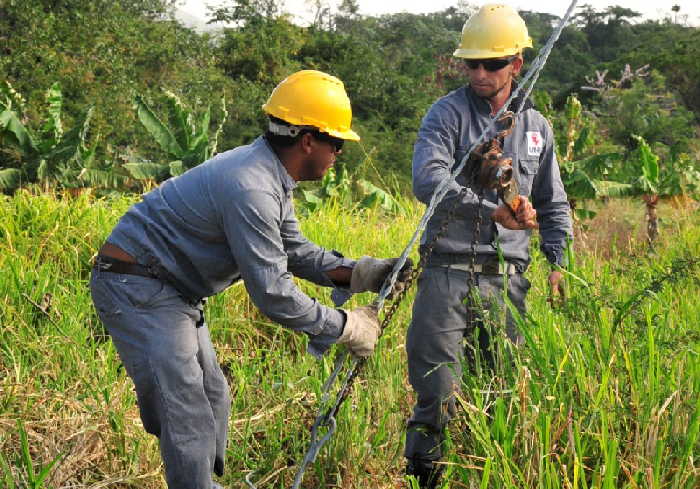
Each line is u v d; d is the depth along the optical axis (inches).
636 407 111.2
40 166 406.9
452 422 136.2
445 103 141.3
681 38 3235.7
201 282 116.0
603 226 365.1
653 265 200.5
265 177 109.7
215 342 198.1
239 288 215.2
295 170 113.1
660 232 359.6
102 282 115.1
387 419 153.9
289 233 124.3
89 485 134.4
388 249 266.5
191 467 114.7
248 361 182.1
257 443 149.4
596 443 110.3
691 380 119.6
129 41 1475.1
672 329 140.0
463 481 116.6
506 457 105.8
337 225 280.1
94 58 1289.4
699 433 108.3
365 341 115.3
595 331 124.5
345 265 127.6
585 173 363.6
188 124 453.4
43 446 138.0
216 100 1600.6
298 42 2267.5
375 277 124.6
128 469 136.5
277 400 161.5
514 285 142.7
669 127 1343.5
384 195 418.9
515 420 115.1
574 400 117.4
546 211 149.6
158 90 1475.1
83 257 228.8
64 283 211.3
